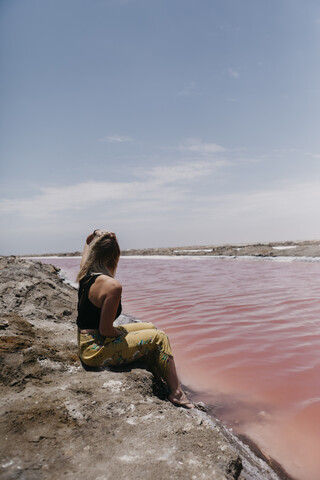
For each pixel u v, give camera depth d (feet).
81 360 9.34
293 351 12.73
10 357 8.80
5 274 22.27
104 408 6.92
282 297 23.16
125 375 8.62
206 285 30.78
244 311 19.45
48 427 6.11
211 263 57.67
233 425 8.02
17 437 5.75
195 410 8.09
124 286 32.55
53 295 19.94
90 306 8.75
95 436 5.95
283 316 17.93
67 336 12.39
